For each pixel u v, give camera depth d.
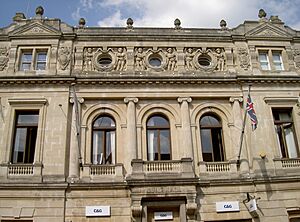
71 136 24.91
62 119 25.12
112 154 25.23
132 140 24.95
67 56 27.03
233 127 26.11
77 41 27.80
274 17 30.44
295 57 29.02
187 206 22.66
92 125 25.72
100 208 22.94
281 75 27.69
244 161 24.98
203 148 25.88
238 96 26.91
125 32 28.50
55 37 27.52
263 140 25.66
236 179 24.12
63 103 25.55
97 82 26.20
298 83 27.75
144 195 22.53
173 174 23.45
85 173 23.88
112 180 23.70
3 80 25.61
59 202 22.83
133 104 26.02
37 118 25.62
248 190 24.11
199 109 26.58
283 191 24.20
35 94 25.69
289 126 27.02
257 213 23.47
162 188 22.78
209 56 28.39
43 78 25.80
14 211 22.38
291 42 29.55
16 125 25.27
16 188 22.78
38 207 22.59
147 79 26.44
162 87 26.64
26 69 26.95
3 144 24.16
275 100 26.98
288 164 25.23
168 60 27.86
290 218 23.91
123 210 23.03
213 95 26.77
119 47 27.94
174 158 25.03
